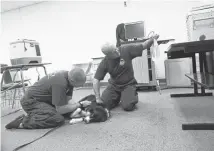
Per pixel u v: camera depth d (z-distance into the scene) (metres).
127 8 4.31
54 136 1.50
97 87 2.08
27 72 5.82
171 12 3.94
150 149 1.11
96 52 4.81
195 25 1.74
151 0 4.07
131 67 2.20
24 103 1.75
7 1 5.02
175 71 3.25
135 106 2.23
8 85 2.79
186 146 1.10
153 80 3.13
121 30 3.31
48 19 5.25
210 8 1.69
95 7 4.65
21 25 5.65
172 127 1.43
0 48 6.07
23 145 1.35
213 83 1.08
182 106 2.02
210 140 1.15
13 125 1.79
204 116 1.60
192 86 3.22
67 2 4.95
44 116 1.70
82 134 1.48
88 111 1.83
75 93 3.89
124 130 1.47
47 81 1.75
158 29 4.07
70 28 5.01
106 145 1.23
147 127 1.49
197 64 3.49
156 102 2.35
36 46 2.97
